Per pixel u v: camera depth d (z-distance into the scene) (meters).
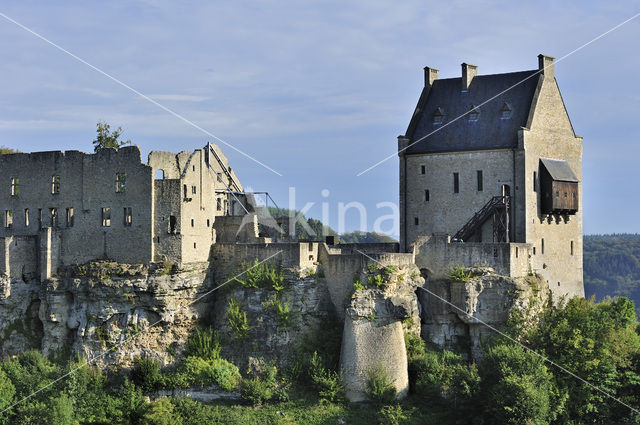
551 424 82.88
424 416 81.00
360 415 81.00
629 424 83.31
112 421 81.69
